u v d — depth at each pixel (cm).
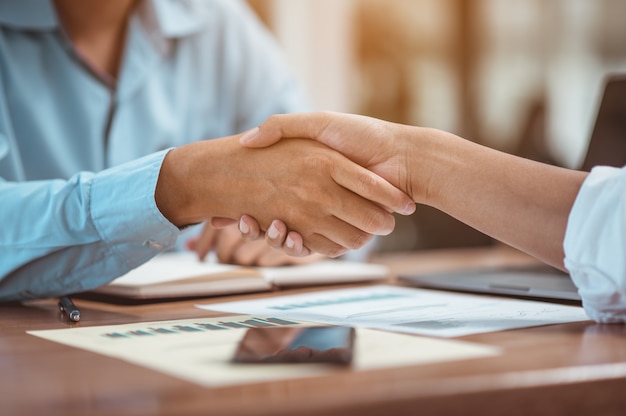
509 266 124
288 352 49
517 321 67
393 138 79
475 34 428
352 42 360
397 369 45
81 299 93
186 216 84
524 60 458
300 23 317
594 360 48
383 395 39
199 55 159
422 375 43
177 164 82
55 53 141
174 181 82
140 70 148
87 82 143
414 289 100
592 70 482
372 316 72
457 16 418
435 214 272
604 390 44
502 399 41
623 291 63
